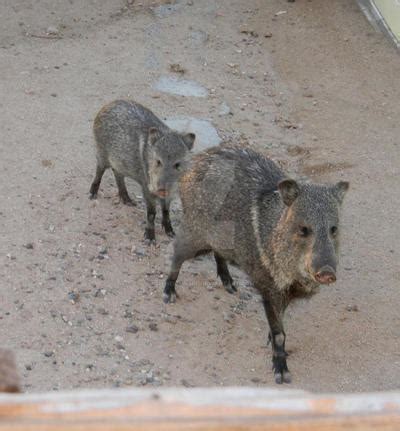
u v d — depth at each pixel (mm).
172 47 16562
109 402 2545
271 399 2596
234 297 10156
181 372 8641
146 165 10914
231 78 15711
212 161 9008
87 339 8922
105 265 10297
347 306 10133
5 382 2707
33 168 12211
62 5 17781
